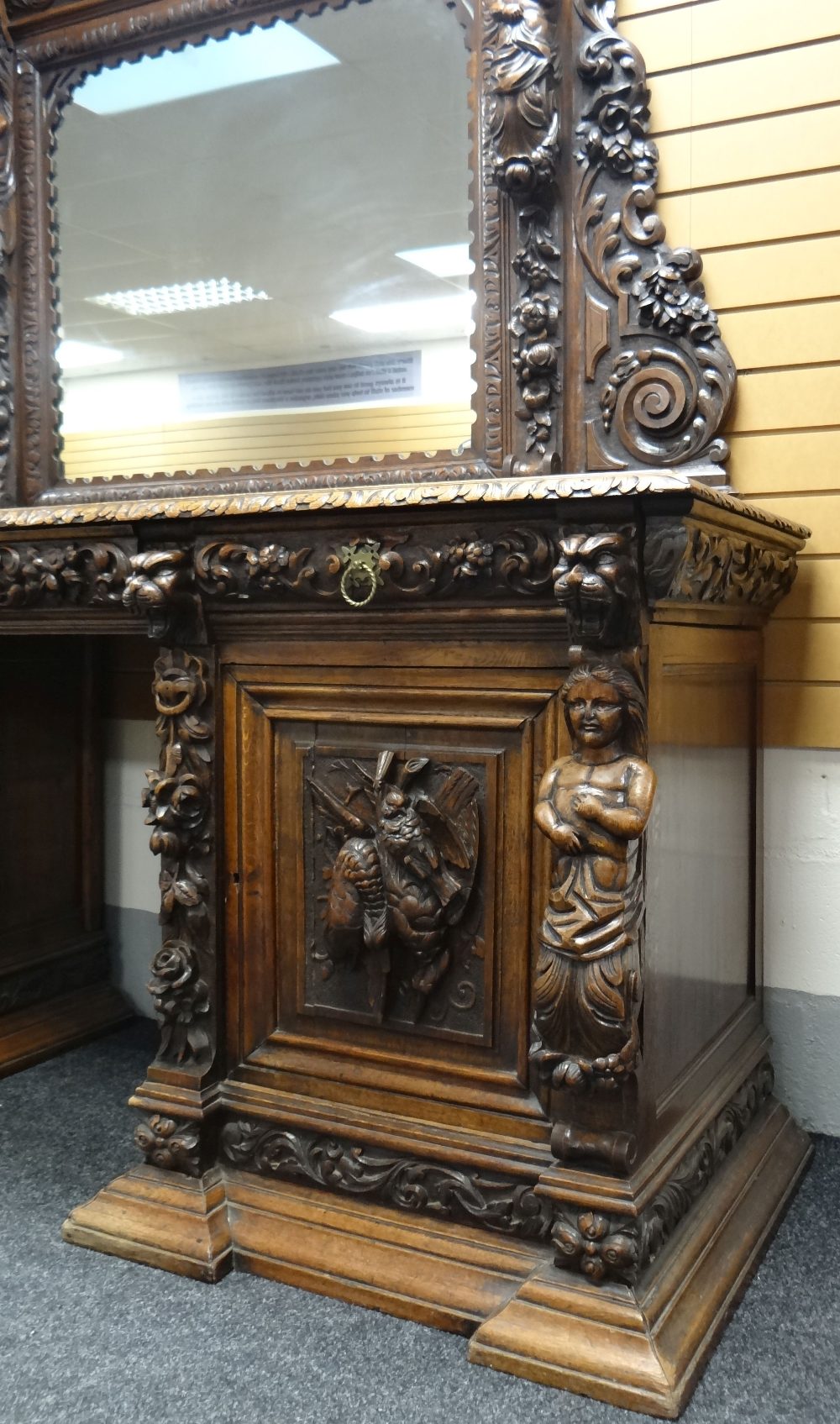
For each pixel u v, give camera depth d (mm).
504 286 1860
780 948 1991
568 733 1418
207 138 2059
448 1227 1521
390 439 1939
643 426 1872
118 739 2594
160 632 1647
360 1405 1299
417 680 1527
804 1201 1787
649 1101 1434
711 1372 1365
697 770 1604
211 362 2074
